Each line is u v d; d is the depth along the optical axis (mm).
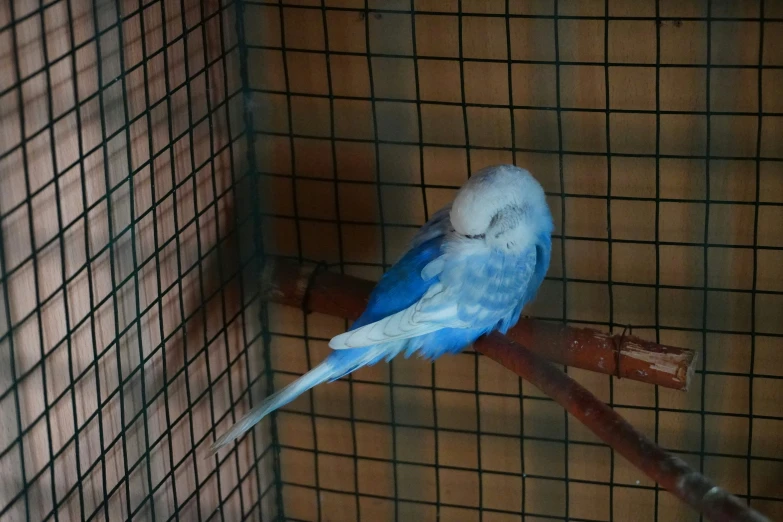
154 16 925
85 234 886
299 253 1057
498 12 973
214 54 988
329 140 1026
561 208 1006
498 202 902
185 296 980
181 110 958
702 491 795
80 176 877
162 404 969
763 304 1000
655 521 1062
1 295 836
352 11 993
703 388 1028
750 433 1029
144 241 936
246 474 1078
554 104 986
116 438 923
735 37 949
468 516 1100
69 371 882
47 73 845
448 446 1086
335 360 942
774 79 953
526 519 1088
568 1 962
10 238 837
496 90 990
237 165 1026
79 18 866
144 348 944
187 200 973
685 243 997
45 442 875
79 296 887
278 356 1088
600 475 1067
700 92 966
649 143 981
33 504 870
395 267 944
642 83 970
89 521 908
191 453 1003
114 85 897
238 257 1037
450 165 1014
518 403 1065
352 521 1116
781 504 1037
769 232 985
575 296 1025
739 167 975
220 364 1029
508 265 924
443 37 986
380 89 1006
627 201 997
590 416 852
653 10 954
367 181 1030
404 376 1076
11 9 825
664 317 1019
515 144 999
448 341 947
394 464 1099
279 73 1019
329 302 1011
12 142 833
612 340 956
